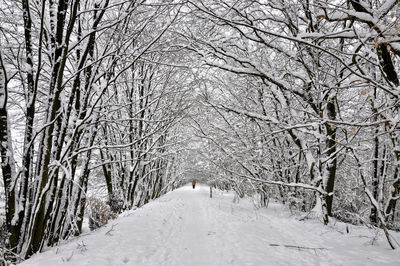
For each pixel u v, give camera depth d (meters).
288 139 10.12
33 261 4.27
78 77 5.12
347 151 7.33
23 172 4.72
